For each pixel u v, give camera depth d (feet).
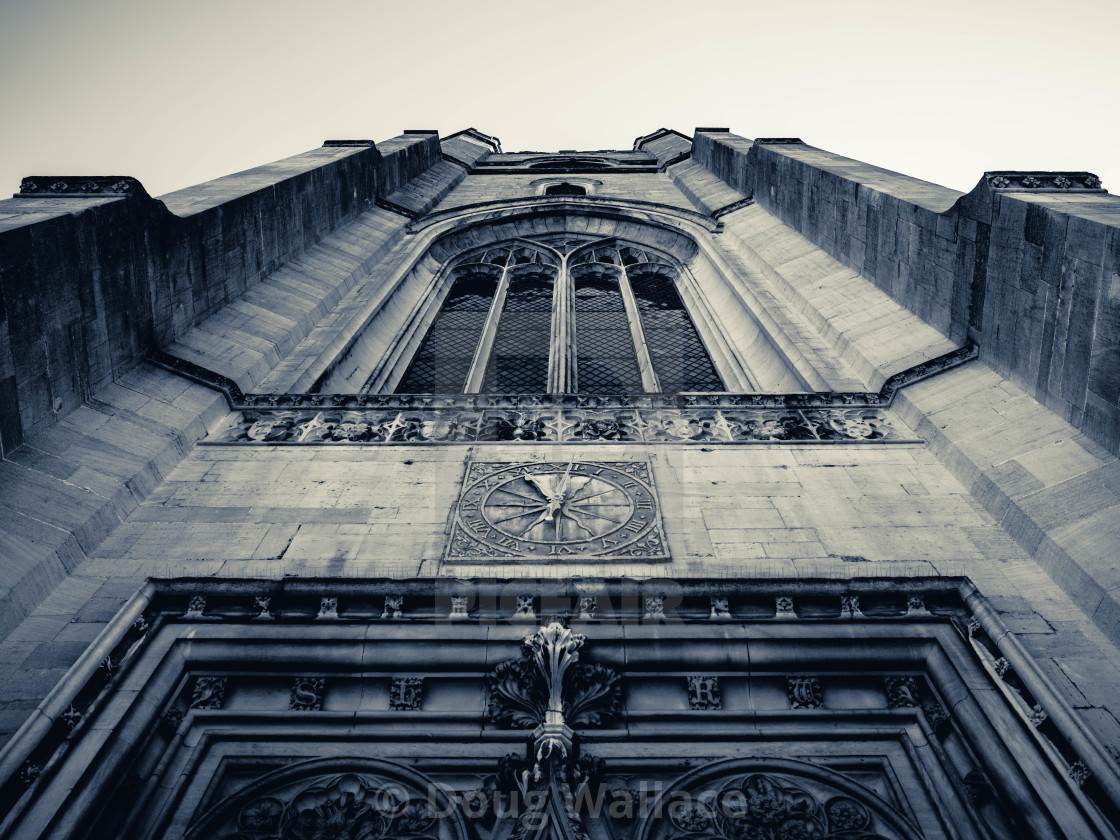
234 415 28.63
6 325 22.25
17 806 14.07
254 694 17.48
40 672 17.02
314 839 15.02
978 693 16.51
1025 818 14.62
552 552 21.11
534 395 29.91
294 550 20.99
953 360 28.63
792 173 47.52
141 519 22.43
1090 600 18.51
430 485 24.35
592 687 16.94
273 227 39.65
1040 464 22.44
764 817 15.38
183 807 15.39
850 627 18.20
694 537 21.67
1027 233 25.77
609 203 62.23
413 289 48.98
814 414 28.53
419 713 16.88
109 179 28.89
